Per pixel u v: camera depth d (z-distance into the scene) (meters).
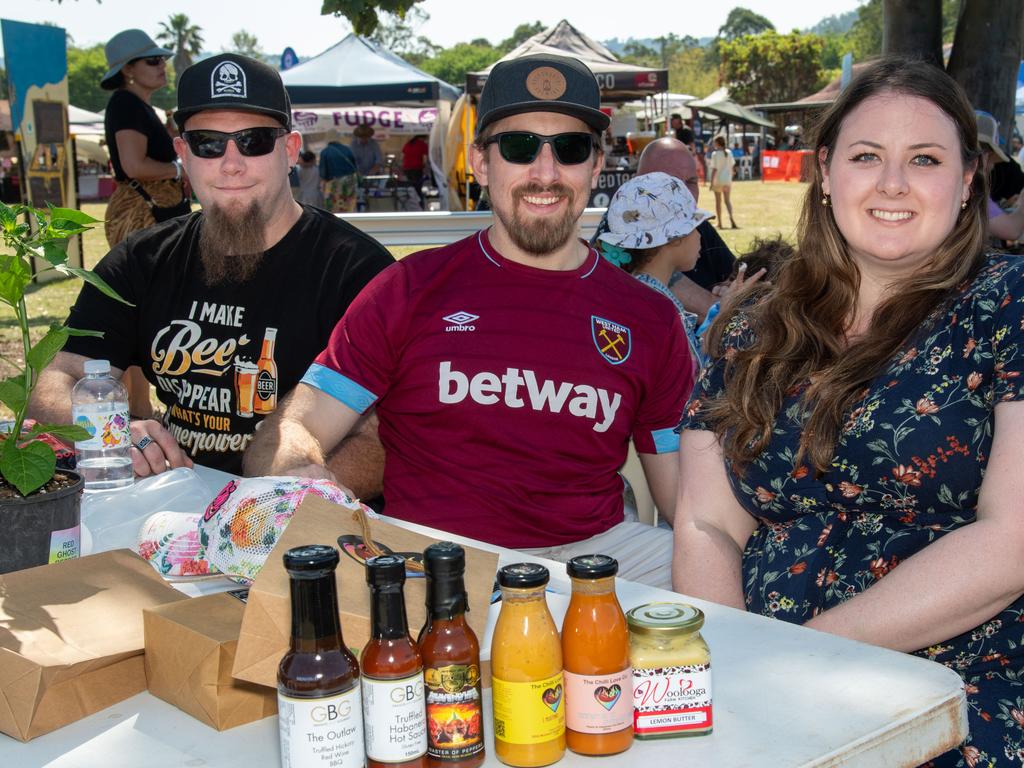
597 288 2.54
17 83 9.92
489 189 2.54
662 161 5.07
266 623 1.19
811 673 1.37
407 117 22.11
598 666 1.13
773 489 2.05
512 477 2.46
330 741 1.06
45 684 1.24
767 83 72.69
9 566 1.60
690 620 1.20
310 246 2.94
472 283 2.51
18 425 1.60
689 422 2.21
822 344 2.02
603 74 16.75
